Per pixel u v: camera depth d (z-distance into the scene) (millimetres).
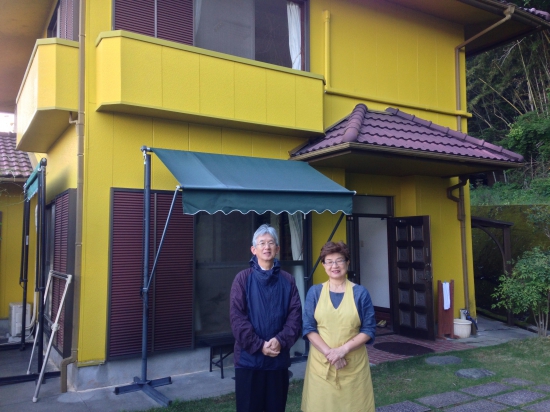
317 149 6488
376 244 9156
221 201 4879
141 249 5711
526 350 6934
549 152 14953
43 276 5832
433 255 8461
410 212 8445
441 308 8031
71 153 5965
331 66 7648
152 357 5684
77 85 5633
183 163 5453
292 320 3277
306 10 7477
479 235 11578
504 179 16984
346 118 7559
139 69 5555
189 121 6160
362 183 8156
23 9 7996
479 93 19375
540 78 17156
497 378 5598
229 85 6199
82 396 5086
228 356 6234
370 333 3174
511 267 8984
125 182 5707
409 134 7156
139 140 5844
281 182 5680
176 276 5867
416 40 8820
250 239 6578
